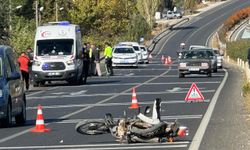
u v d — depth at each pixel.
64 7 163.38
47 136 34.38
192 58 87.25
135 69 114.12
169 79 84.31
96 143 31.45
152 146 30.14
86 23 167.88
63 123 40.50
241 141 31.47
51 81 83.75
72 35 78.81
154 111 31.73
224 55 165.88
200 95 53.19
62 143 31.70
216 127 36.91
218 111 45.59
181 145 30.31
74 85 77.94
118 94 62.50
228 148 29.33
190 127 36.97
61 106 52.31
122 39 178.38
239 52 140.12
